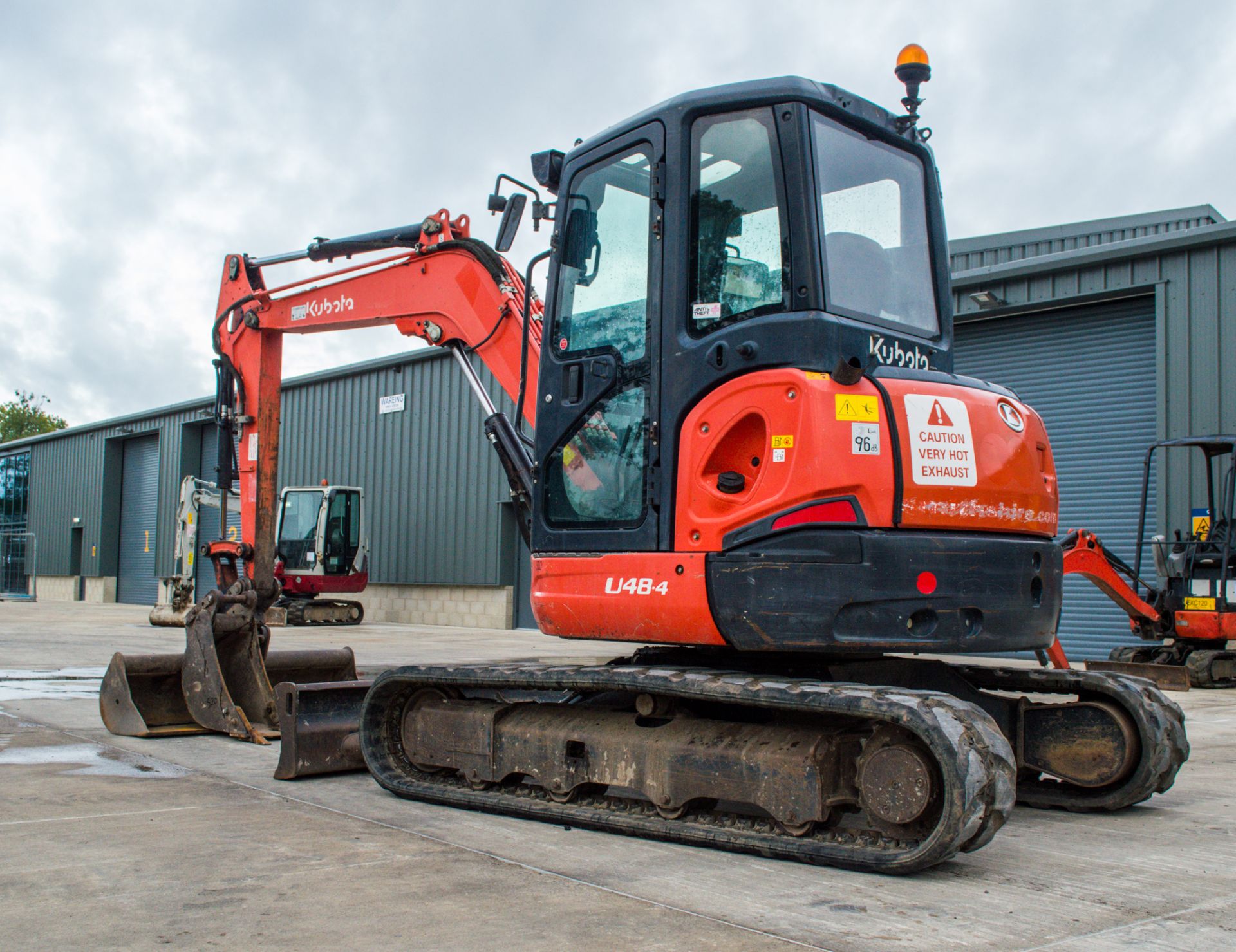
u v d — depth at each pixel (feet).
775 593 13.02
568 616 15.26
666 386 14.39
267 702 21.81
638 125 15.26
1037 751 16.49
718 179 14.51
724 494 13.71
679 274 14.46
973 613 13.62
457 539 71.10
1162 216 59.72
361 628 67.72
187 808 15.34
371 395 79.15
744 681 13.08
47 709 25.36
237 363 26.86
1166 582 37.73
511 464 18.83
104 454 114.32
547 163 17.28
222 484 26.84
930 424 13.66
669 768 13.76
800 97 14.07
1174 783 18.47
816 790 12.43
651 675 13.76
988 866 12.62
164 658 22.62
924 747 11.87
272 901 10.80
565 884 11.51
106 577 112.88
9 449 135.74
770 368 13.53
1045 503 15.05
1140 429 44.93
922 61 16.24
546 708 15.72
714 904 10.80
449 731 16.31
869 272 14.71
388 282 23.73
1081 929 10.21
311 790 16.83
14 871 11.89
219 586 24.08
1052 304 46.68
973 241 63.31
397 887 11.32
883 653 13.99
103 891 11.11
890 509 13.14
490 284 21.65
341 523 69.36
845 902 10.92
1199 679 35.37
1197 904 11.10
